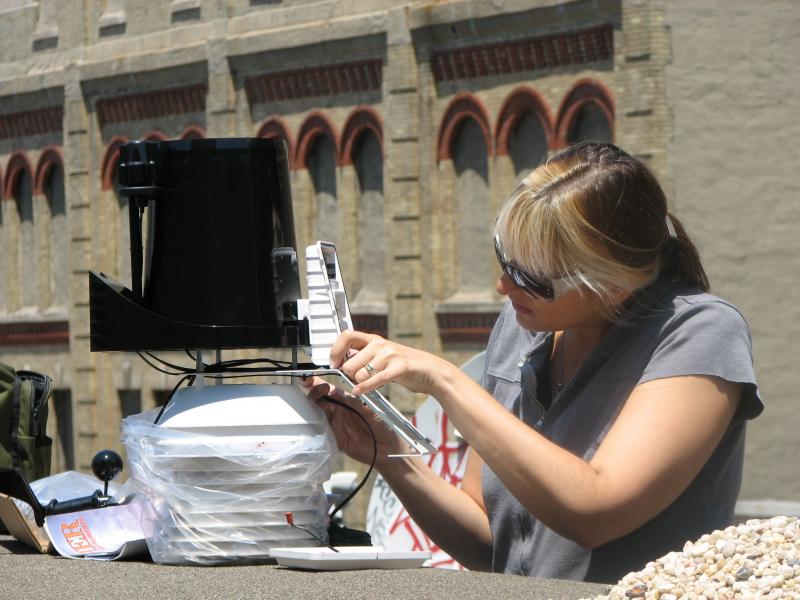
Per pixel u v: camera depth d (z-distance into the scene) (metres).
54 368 71.56
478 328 52.53
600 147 7.95
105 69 67.12
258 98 60.59
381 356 7.14
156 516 7.30
